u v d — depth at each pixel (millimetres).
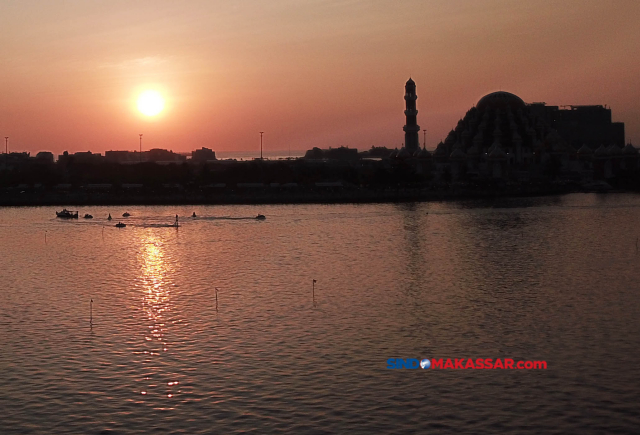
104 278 136750
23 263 156875
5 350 87250
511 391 73750
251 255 165125
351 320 100375
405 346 88062
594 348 86875
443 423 66750
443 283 126625
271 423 66750
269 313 104688
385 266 146750
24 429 65938
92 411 69500
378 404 70688
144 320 101250
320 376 77875
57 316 104250
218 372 79188
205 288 124812
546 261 150000
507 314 103000
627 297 113250
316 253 166875
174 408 70000
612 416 67938
